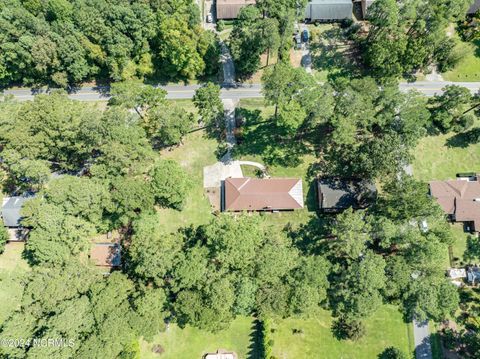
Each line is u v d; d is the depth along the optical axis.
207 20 95.06
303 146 82.56
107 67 86.25
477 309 70.69
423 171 80.81
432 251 59.06
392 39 83.56
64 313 55.38
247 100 87.12
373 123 79.62
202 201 78.94
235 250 60.28
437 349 69.00
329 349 69.38
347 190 76.31
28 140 69.50
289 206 76.06
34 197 72.88
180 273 59.25
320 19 92.88
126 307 59.53
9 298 65.31
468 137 82.25
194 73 86.25
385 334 69.94
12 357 55.72
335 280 65.00
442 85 87.94
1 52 79.75
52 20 83.25
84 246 66.25
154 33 82.25
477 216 74.50
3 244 73.50
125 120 73.44
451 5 75.75
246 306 60.72
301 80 68.25
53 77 82.81
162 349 69.44
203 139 83.62
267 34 75.81
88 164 80.06
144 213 71.81
